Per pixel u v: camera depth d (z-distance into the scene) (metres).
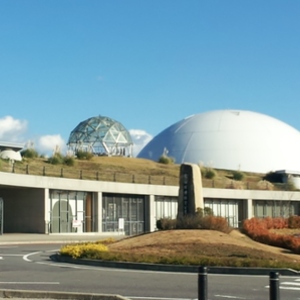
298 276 21.16
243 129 98.12
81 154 72.81
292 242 29.67
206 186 70.00
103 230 55.25
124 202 57.91
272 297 11.72
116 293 16.56
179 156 95.62
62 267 23.69
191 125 101.12
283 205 72.69
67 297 14.98
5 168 52.66
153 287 17.80
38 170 56.72
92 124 90.69
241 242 28.59
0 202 47.97
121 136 90.56
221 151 94.56
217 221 31.97
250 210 68.88
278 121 105.62
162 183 66.00
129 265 23.25
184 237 28.47
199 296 12.48
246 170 92.56
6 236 45.78
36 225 50.25
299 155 98.19
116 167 71.50
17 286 17.75
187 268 22.20
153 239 28.73
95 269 22.92
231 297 16.00
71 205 52.88
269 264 22.12
